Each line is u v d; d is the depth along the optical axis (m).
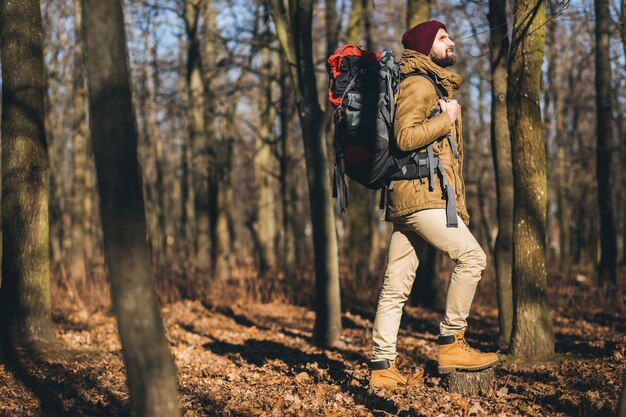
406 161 3.84
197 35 13.93
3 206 5.91
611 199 12.59
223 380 4.96
